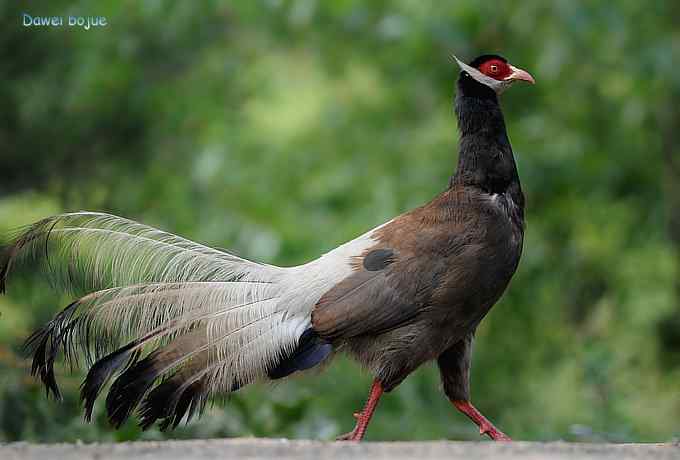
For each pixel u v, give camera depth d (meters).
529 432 13.50
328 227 15.45
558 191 16.08
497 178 9.08
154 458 6.43
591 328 16.28
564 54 14.97
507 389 15.38
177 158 17.84
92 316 8.61
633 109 15.52
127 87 17.30
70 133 17.52
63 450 6.79
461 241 8.67
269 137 16.78
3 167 17.12
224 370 8.51
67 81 17.03
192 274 8.81
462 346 9.09
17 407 10.07
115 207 16.89
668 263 16.44
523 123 16.02
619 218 16.39
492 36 15.82
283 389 12.27
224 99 17.59
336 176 16.08
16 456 6.55
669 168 17.28
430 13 15.12
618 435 10.86
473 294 8.66
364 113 16.59
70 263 8.70
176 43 17.33
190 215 16.64
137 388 8.40
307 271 8.78
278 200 16.22
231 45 17.62
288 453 6.59
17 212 15.42
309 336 8.59
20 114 17.14
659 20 15.41
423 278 8.55
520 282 15.91
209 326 8.57
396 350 8.59
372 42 16.38
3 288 8.57
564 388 15.06
